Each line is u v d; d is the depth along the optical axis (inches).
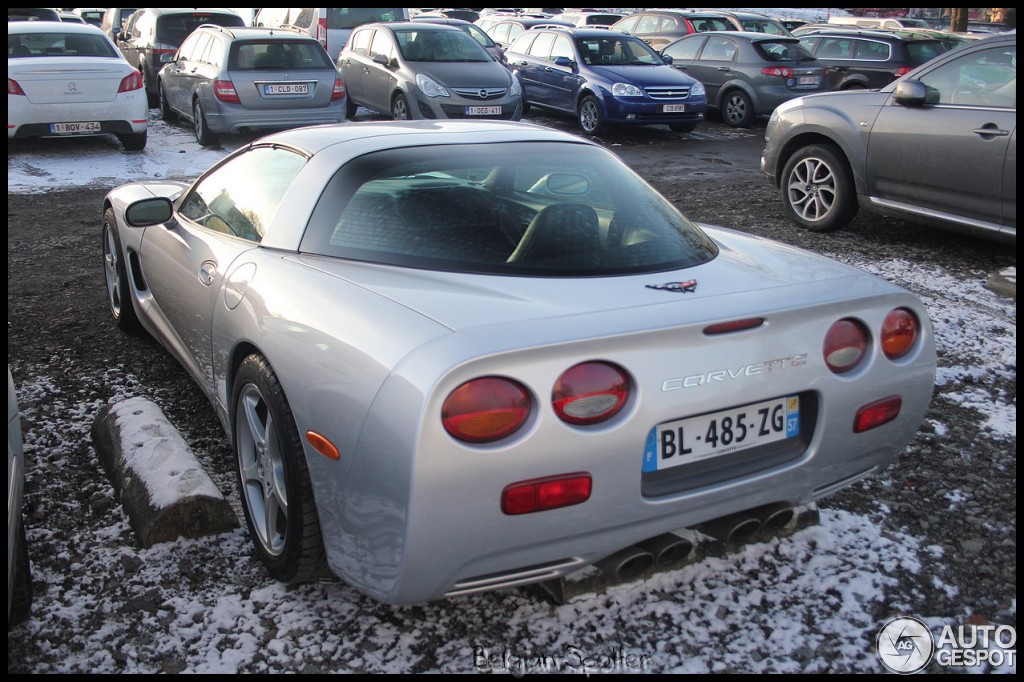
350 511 87.4
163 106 534.9
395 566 83.4
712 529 98.7
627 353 85.0
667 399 86.8
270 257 112.2
